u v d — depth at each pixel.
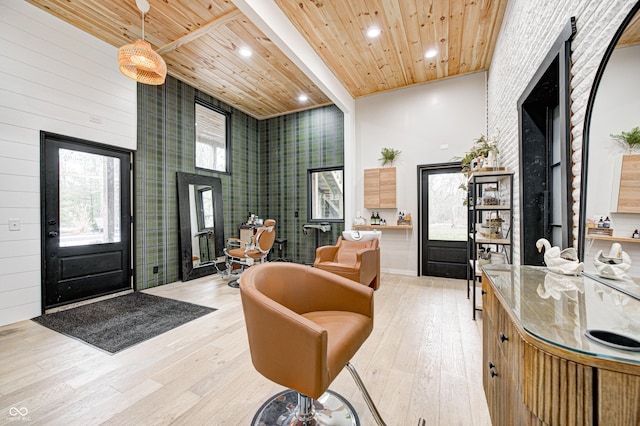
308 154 5.59
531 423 0.72
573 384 0.61
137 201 3.76
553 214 2.10
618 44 1.01
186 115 4.49
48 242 2.95
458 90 4.29
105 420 1.41
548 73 1.74
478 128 4.16
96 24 3.09
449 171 4.43
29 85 2.78
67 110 3.07
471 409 1.49
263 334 1.09
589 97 1.20
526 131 2.25
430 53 3.65
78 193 3.21
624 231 0.98
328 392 1.64
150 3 2.75
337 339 1.22
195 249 4.52
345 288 1.55
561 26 1.53
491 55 3.70
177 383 1.72
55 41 2.96
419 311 2.96
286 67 4.00
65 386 1.69
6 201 2.62
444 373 1.82
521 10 2.29
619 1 1.01
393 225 4.66
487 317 1.41
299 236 5.68
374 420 1.42
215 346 2.19
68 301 3.12
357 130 5.04
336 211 5.43
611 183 1.05
